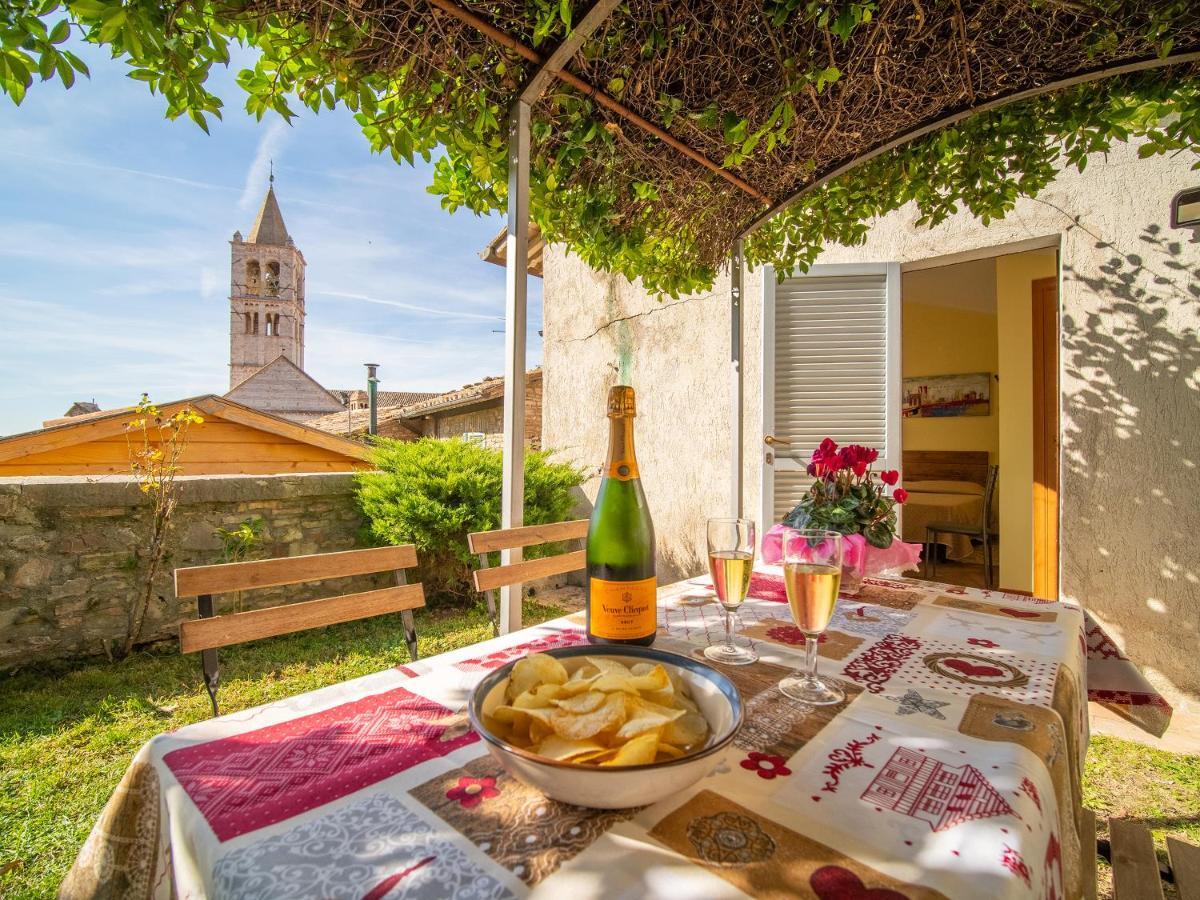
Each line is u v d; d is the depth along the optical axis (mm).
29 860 1789
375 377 12547
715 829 559
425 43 1399
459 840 546
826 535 953
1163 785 2170
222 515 3875
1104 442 2982
